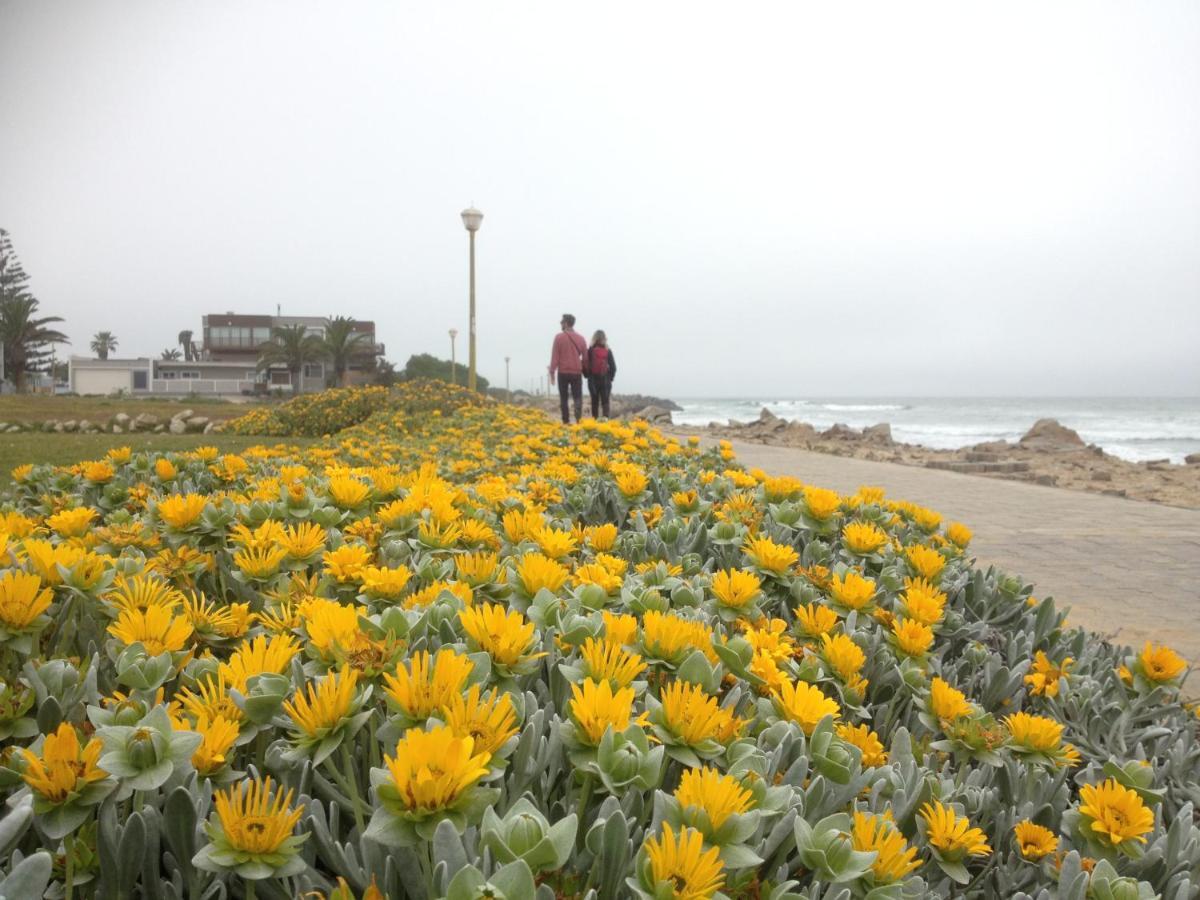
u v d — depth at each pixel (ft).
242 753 4.70
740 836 3.54
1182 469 64.59
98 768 3.42
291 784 4.28
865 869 3.77
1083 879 4.77
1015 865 5.78
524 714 4.39
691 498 11.99
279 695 4.00
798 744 4.77
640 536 10.52
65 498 12.24
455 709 3.50
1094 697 8.66
